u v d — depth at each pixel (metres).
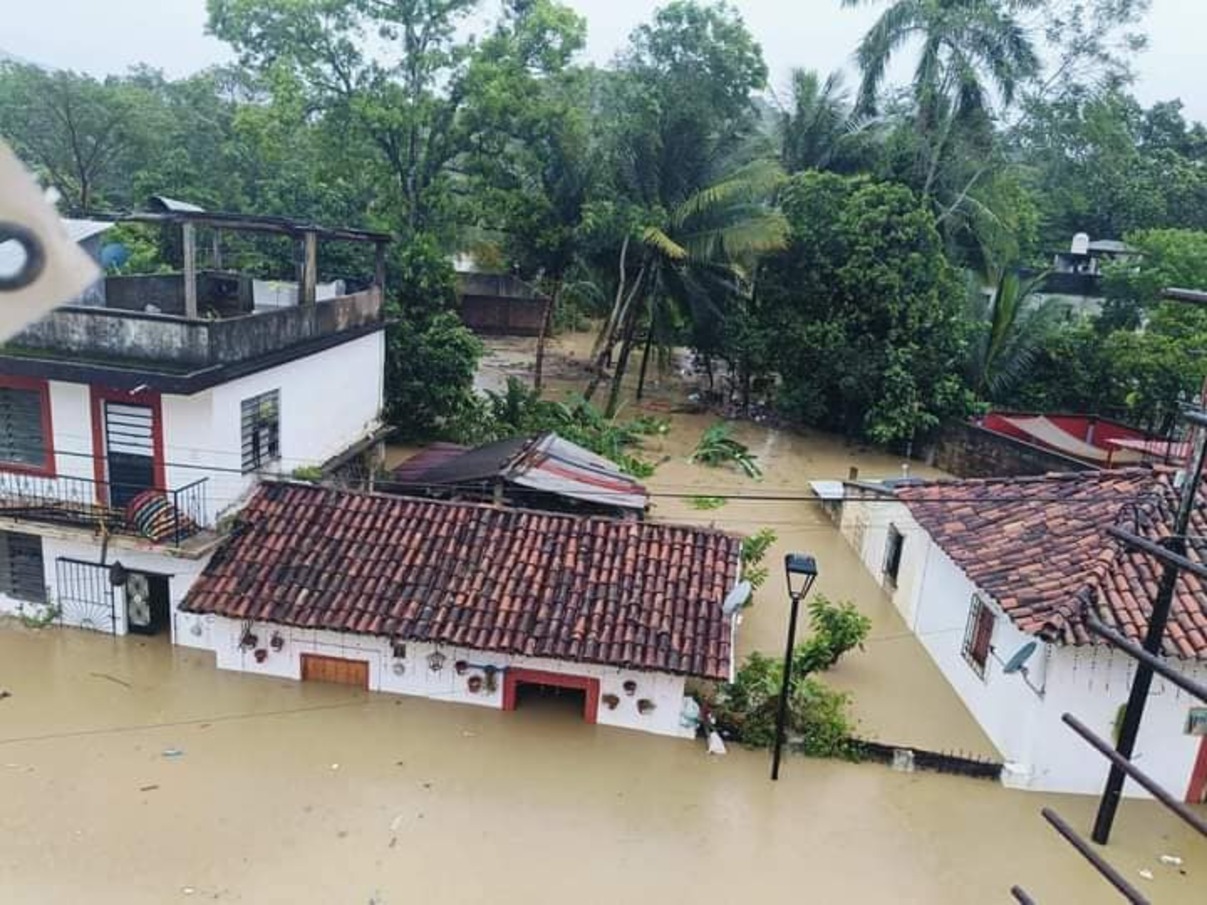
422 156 30.50
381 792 12.08
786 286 30.06
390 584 14.36
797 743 13.41
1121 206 43.41
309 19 27.22
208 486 14.88
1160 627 10.30
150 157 37.38
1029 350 30.47
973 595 14.98
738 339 30.73
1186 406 8.45
